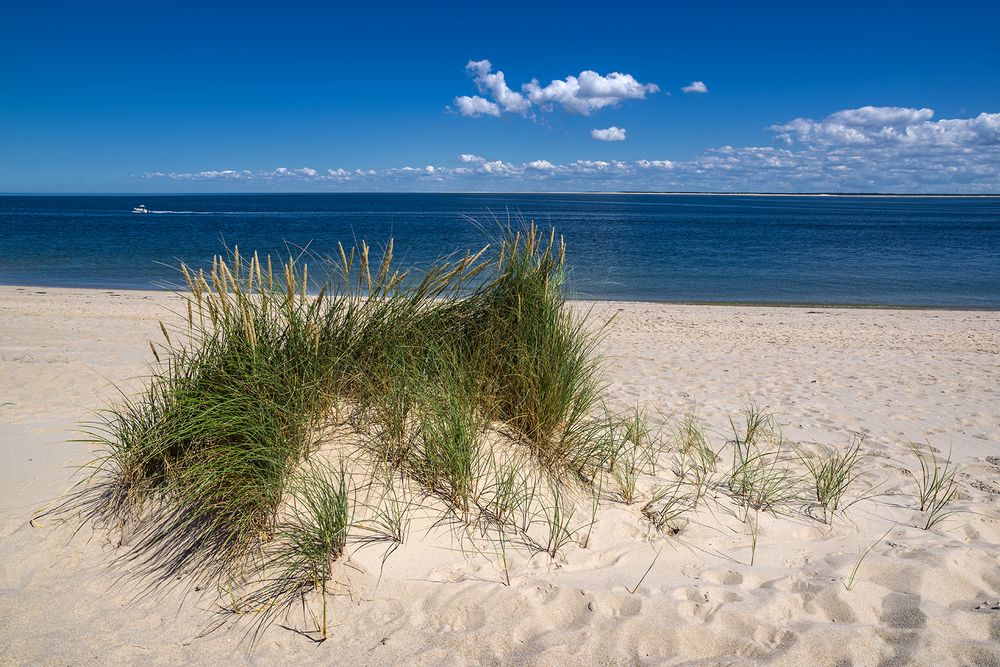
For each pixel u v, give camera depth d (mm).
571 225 61344
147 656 2459
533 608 2645
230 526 3029
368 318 4035
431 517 3162
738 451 4770
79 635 2564
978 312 17578
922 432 5664
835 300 20250
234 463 3000
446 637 2500
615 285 22984
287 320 3729
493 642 2475
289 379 3465
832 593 2785
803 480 4172
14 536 3191
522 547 3055
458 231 50812
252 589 2775
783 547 3248
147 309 14133
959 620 2621
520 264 4160
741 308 17422
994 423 6008
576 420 3977
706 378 8016
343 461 3355
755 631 2541
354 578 2775
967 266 30125
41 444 4355
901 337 12328
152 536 3131
